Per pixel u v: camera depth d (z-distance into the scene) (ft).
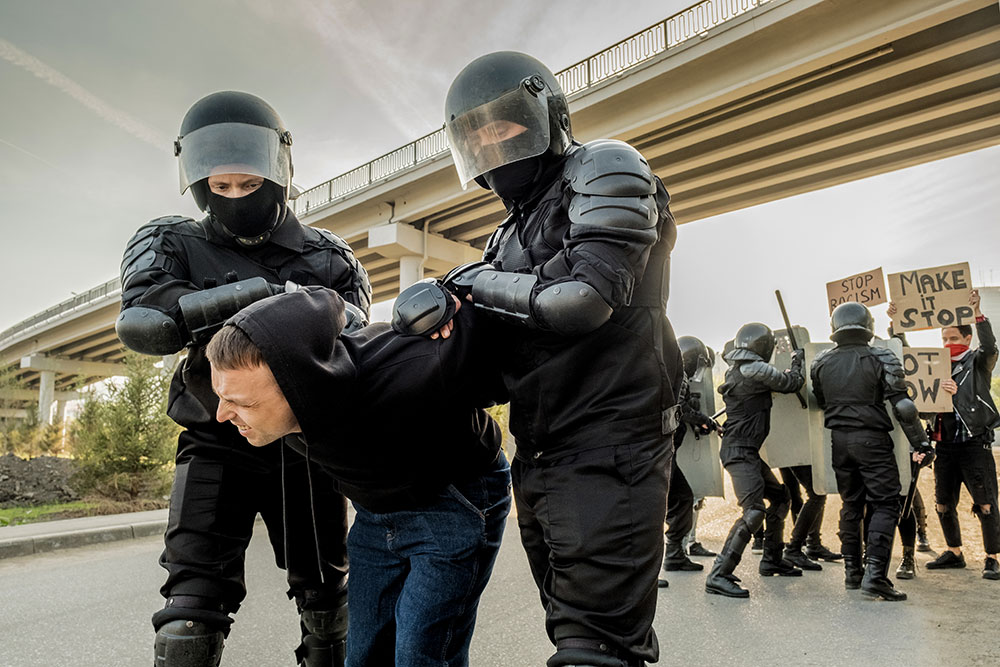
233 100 6.60
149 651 11.75
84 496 39.86
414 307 4.88
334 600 7.35
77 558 21.67
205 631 6.03
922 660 10.61
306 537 7.13
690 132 62.59
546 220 5.32
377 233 88.53
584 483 4.86
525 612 13.94
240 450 6.52
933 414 19.29
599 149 5.06
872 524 15.16
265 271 7.01
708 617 13.38
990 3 43.68
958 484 18.97
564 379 4.98
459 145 5.70
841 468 16.06
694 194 77.10
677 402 5.42
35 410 84.74
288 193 7.00
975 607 14.11
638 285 5.22
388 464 5.08
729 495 34.37
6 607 14.93
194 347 6.23
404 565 5.98
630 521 4.76
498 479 6.04
